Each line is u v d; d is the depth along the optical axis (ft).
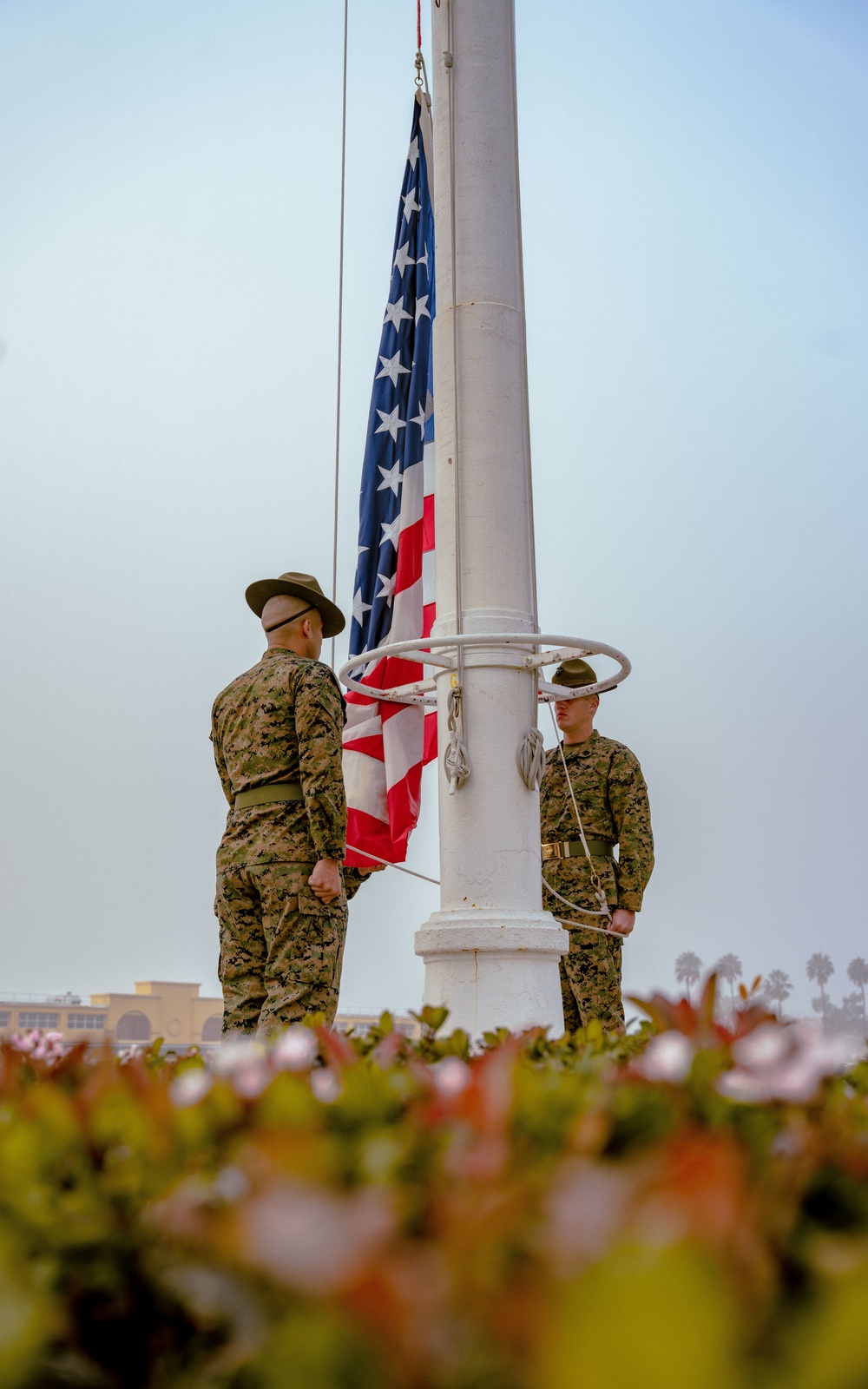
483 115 16.42
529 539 15.90
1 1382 2.75
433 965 14.73
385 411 23.08
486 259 16.06
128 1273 3.24
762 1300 2.45
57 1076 6.20
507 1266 2.58
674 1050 4.88
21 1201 3.51
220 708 16.85
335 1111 4.52
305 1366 2.34
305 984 15.10
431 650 15.62
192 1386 2.96
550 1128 4.16
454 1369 2.33
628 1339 2.02
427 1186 3.35
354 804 20.90
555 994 14.73
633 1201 2.65
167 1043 8.61
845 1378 2.11
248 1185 3.53
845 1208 3.38
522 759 15.06
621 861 22.68
